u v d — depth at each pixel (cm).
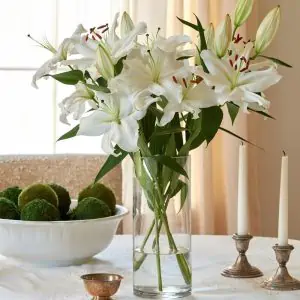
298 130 305
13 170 212
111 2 283
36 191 153
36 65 293
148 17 280
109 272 146
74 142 293
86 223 145
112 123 117
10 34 291
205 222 285
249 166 293
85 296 127
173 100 114
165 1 280
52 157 214
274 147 305
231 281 139
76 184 214
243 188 144
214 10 291
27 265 152
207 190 284
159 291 125
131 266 152
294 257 161
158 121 121
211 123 119
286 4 304
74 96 125
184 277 126
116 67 119
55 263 151
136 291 127
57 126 290
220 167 294
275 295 128
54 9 288
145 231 126
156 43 120
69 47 126
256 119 296
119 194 214
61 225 143
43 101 293
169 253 125
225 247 172
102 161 216
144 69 117
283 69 305
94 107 126
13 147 295
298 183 306
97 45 121
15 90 293
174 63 117
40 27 290
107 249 169
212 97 117
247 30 292
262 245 175
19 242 146
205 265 152
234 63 120
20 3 290
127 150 115
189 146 126
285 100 305
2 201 152
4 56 292
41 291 130
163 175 125
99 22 290
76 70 123
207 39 127
